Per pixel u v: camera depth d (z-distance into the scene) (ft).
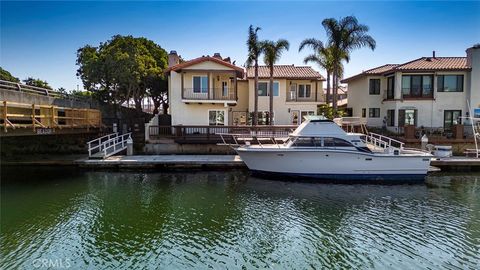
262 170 66.08
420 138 87.10
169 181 62.49
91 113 87.04
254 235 36.96
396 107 100.48
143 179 63.98
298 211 45.42
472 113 97.66
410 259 31.68
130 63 102.01
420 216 43.73
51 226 39.04
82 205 47.03
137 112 121.90
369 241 35.68
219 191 55.42
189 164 72.02
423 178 64.08
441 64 101.81
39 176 66.03
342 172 63.46
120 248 33.37
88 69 103.45
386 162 63.31
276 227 39.42
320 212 45.11
